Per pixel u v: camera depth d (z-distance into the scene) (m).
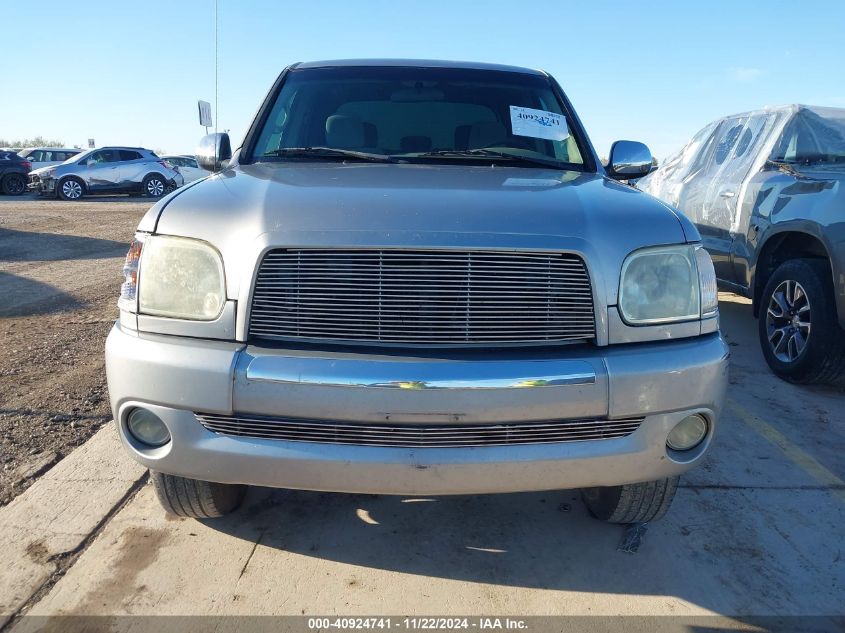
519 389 2.06
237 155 3.29
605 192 2.58
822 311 4.12
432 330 2.12
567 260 2.15
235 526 2.77
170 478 2.49
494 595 2.40
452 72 3.75
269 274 2.12
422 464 2.08
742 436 3.72
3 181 21.86
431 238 2.09
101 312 6.25
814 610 2.36
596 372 2.11
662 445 2.23
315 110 3.49
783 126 5.08
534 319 2.14
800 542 2.75
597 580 2.49
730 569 2.57
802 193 4.32
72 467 3.17
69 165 20.23
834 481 3.24
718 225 5.42
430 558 2.60
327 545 2.67
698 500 3.05
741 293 5.20
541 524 2.85
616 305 2.19
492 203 2.27
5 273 8.12
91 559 2.53
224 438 2.13
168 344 2.17
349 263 2.10
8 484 3.02
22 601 2.29
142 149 21.81
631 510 2.64
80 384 4.27
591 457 2.15
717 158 5.87
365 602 2.35
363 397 2.04
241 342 2.14
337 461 2.09
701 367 2.22
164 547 2.62
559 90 3.77
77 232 12.05
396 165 3.09
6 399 3.99
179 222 2.26
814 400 4.27
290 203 2.24
